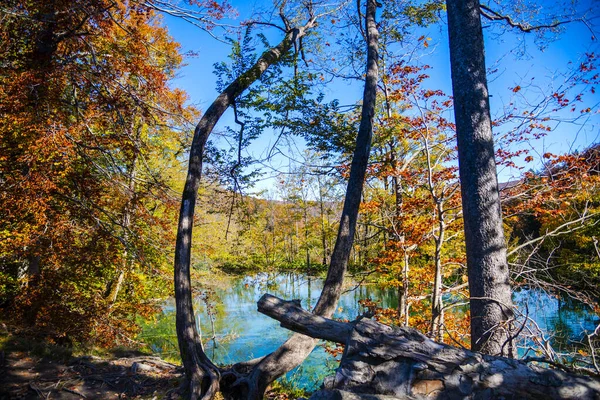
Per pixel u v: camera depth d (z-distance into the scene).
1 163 7.42
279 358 4.24
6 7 7.07
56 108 8.09
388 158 8.91
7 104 6.98
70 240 8.62
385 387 2.51
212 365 4.31
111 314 10.67
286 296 17.39
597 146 7.47
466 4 4.48
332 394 2.43
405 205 8.67
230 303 19.95
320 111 7.11
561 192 8.09
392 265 9.31
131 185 10.74
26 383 4.57
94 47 8.57
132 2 7.91
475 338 4.06
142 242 10.12
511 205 8.78
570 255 8.97
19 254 8.36
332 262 5.03
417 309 9.68
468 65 4.38
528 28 7.22
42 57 7.77
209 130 5.57
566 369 2.59
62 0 7.18
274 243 23.56
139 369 5.32
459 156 4.40
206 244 13.70
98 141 8.67
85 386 4.70
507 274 4.09
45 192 7.57
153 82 8.91
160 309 12.50
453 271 9.61
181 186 13.55
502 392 2.29
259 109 6.59
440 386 2.42
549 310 9.90
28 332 7.07
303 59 9.19
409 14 9.23
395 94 8.52
